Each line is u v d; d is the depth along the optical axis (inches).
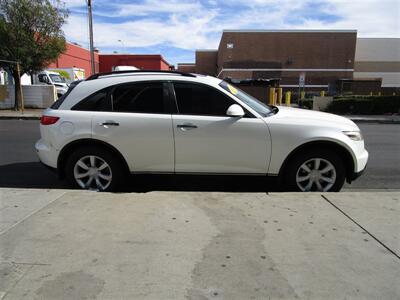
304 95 1374.3
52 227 132.0
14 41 689.6
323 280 100.3
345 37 1664.6
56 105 185.5
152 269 105.0
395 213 148.3
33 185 210.1
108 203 156.7
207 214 145.3
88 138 175.9
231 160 173.8
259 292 95.0
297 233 129.0
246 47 1692.9
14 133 439.2
